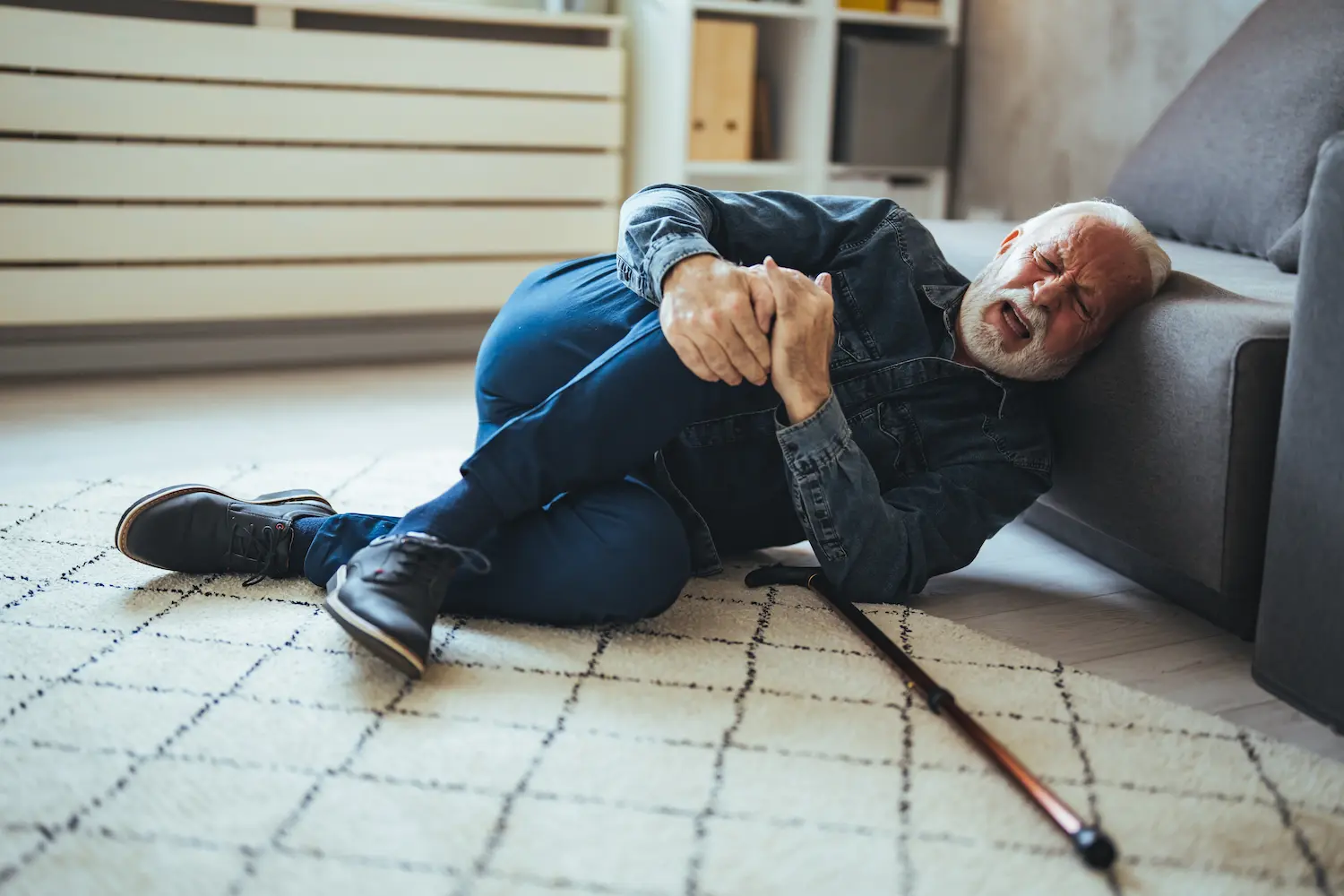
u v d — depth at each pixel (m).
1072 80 2.86
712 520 1.56
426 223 3.00
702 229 1.41
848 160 3.17
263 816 0.97
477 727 1.13
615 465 1.31
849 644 1.36
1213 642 1.48
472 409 2.54
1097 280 1.44
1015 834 1.00
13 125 2.55
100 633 1.32
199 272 2.79
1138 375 1.46
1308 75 1.89
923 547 1.47
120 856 0.92
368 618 1.18
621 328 1.44
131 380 2.70
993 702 1.24
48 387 2.59
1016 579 1.70
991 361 1.50
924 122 3.21
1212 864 0.98
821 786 1.06
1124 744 1.17
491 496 1.28
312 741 1.10
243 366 2.89
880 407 1.54
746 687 1.24
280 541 1.47
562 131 3.08
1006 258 1.50
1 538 1.62
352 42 2.82
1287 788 1.10
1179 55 2.53
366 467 2.06
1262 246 1.90
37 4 2.66
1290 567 1.28
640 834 0.97
